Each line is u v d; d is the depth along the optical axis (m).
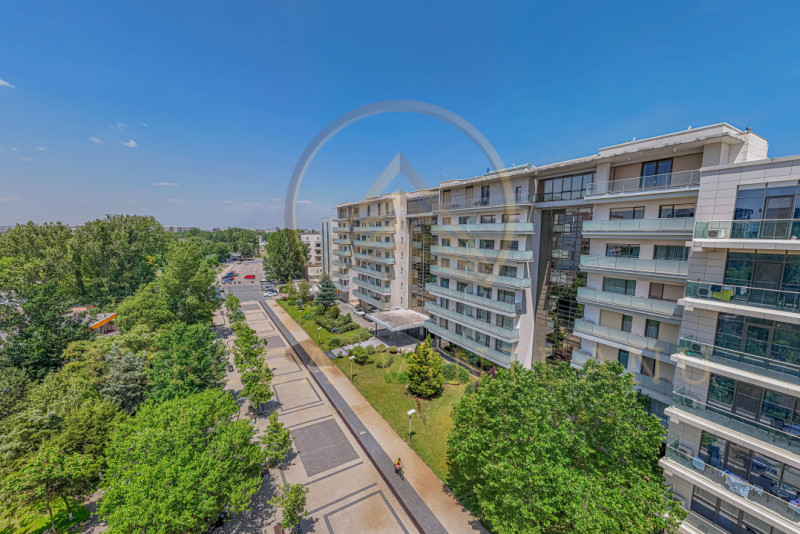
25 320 23.91
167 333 23.34
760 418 10.18
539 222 20.47
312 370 26.86
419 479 16.03
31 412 14.79
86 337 25.98
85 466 13.19
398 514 14.36
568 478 9.81
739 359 10.50
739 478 10.10
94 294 40.19
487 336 23.38
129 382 19.58
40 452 12.80
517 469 10.18
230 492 12.19
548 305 21.14
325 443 18.98
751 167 10.07
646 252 15.01
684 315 11.87
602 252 16.84
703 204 11.27
